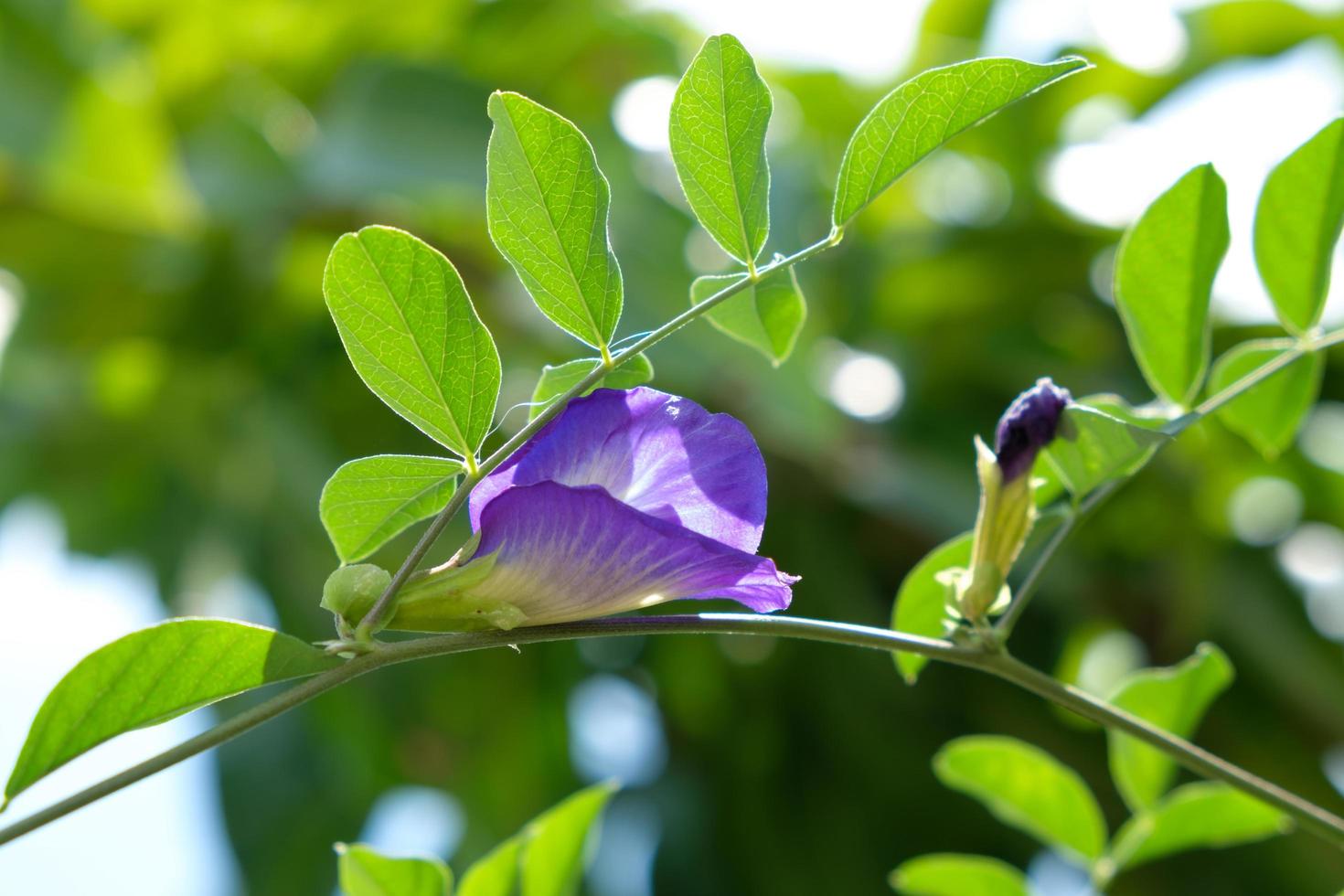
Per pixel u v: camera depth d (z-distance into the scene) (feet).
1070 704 1.73
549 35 3.35
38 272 3.23
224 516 3.42
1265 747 3.07
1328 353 3.11
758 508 1.68
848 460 3.03
